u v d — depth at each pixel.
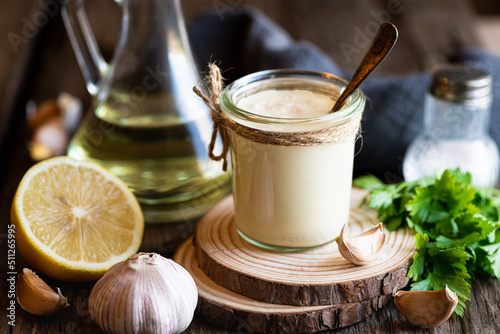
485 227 0.49
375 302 0.48
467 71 0.59
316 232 0.48
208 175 0.56
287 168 0.46
